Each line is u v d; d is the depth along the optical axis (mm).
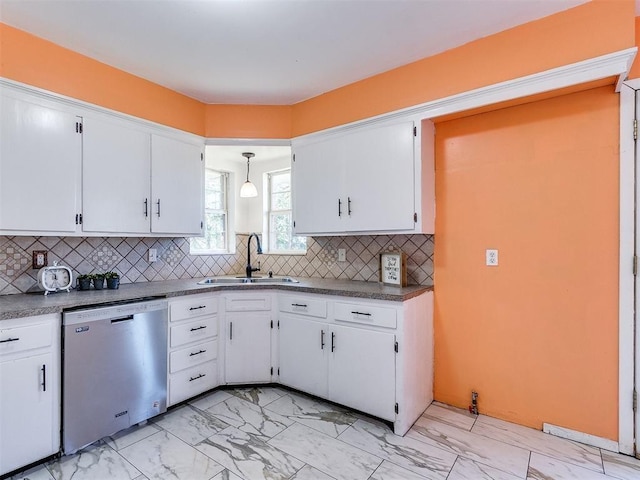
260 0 1735
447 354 2492
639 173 1853
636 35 1836
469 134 2387
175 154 2762
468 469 1779
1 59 1894
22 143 1973
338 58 2309
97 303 1988
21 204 1971
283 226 3951
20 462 1703
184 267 3330
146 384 2207
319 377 2500
